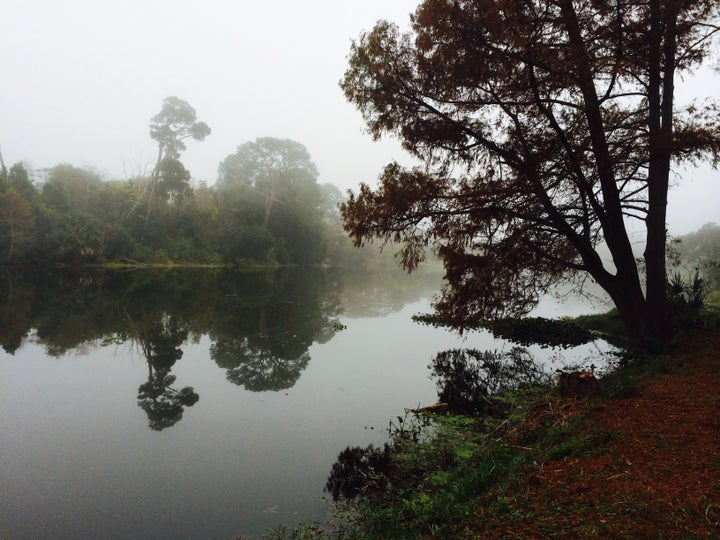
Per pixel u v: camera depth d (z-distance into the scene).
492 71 8.37
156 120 60.19
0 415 7.48
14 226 40.84
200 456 6.08
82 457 6.00
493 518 3.22
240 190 69.12
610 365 9.57
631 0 8.26
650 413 4.82
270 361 11.56
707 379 5.76
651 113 9.15
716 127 8.19
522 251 8.98
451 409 7.60
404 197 8.71
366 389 9.13
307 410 7.89
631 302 8.89
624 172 9.49
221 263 58.09
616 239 8.84
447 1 8.12
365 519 4.34
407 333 16.00
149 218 55.78
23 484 5.25
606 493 3.23
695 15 9.03
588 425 4.78
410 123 9.39
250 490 5.16
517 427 5.68
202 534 4.29
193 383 9.56
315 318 19.23
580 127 9.31
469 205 9.01
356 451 6.21
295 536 4.20
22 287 26.34
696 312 10.83
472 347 13.34
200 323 16.83
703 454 3.62
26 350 11.96
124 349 12.45
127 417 7.53
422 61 8.87
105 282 31.52
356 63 9.16
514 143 9.12
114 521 4.51
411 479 5.21
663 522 2.74
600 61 8.55
